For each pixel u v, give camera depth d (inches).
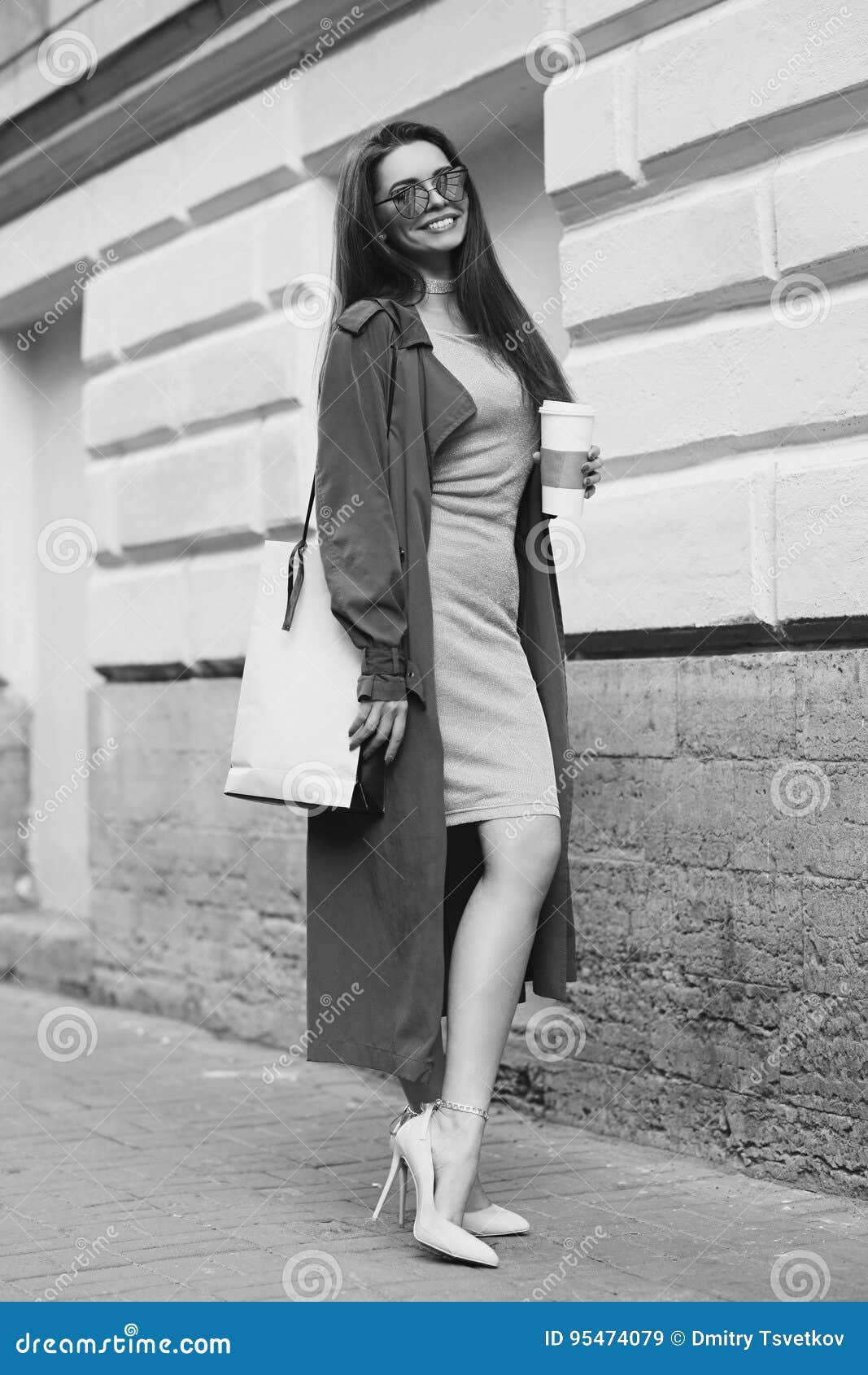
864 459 152.9
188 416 258.2
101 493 282.5
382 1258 130.5
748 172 167.3
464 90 201.8
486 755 135.1
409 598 132.5
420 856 131.3
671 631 172.2
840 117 156.4
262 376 239.6
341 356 134.1
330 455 133.3
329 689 134.4
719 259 167.6
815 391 157.5
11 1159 171.2
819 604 155.9
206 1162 168.4
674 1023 168.1
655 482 175.3
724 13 167.2
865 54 151.6
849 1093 149.1
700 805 166.1
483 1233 135.3
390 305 136.9
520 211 205.8
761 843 159.2
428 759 131.9
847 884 150.3
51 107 286.4
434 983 130.3
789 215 159.8
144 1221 144.6
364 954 135.0
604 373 181.3
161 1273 127.7
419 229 139.9
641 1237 136.0
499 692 136.6
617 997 175.2
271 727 135.0
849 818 150.3
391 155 140.7
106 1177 161.9
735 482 165.2
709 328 170.2
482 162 212.4
